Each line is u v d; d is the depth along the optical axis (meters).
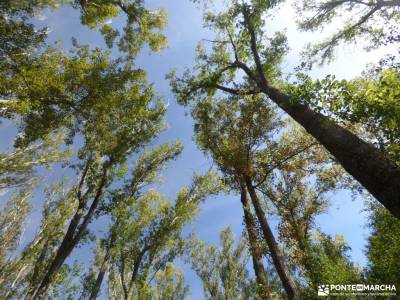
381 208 11.91
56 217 19.75
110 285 21.34
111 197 15.79
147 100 15.50
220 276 24.52
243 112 12.44
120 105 14.31
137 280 17.81
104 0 15.54
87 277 19.88
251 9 12.66
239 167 11.52
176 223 18.44
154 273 18.70
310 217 13.66
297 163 12.48
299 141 12.27
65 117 13.77
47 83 12.05
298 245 11.82
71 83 12.88
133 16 16.84
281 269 9.09
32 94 11.95
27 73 11.48
